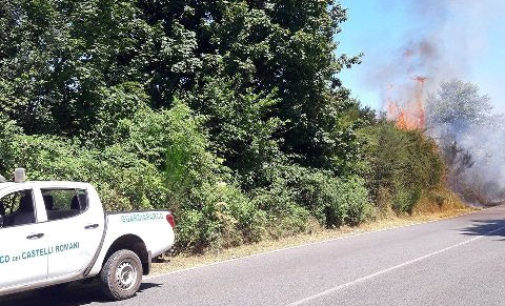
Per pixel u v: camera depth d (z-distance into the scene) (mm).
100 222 8086
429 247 14492
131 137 13648
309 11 19359
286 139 20781
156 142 13602
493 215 29688
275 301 8109
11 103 12391
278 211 17594
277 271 10891
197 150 14055
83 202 8062
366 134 26141
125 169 12539
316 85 19672
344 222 21188
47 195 7656
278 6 19219
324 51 19312
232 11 17672
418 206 29531
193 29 18547
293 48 18312
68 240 7574
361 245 15328
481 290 8781
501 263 11562
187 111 14398
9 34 13164
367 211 22531
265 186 18328
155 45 16906
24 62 12727
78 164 11570
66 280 7570
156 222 9039
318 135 20781
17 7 13164
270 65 19109
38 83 12664
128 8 14547
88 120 13938
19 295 8703
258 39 18625
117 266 8219
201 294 8656
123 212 8570
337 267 11258
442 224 23234
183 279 10094
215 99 16703
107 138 13938
